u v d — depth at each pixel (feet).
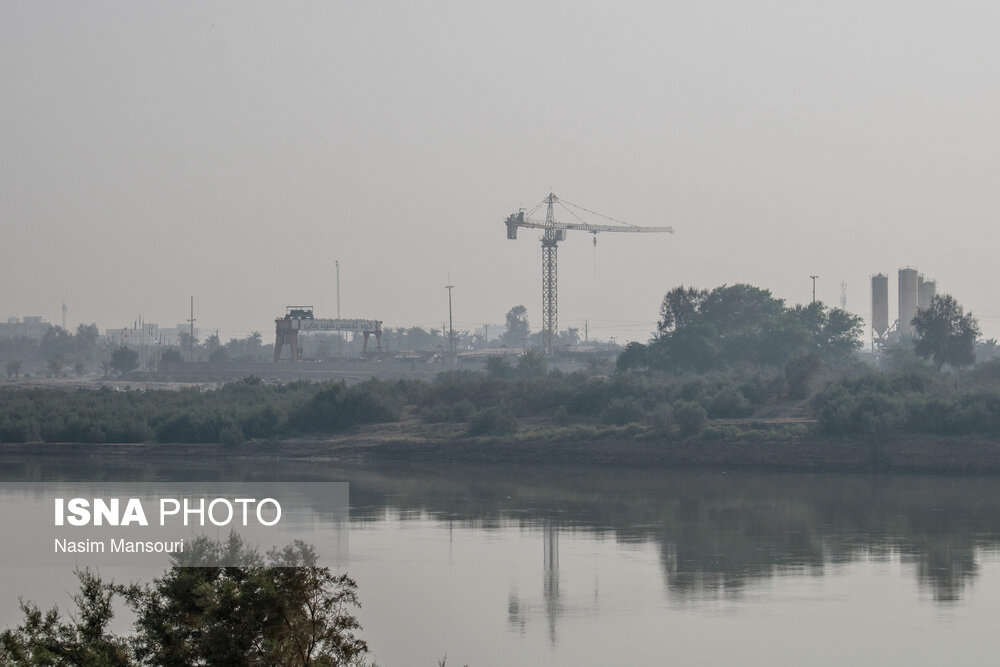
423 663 268.21
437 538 434.71
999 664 270.26
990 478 610.65
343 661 150.20
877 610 319.47
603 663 272.10
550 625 304.91
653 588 348.18
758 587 348.59
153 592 153.89
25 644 148.25
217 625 145.18
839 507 515.09
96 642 149.69
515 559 392.06
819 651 281.74
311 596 147.95
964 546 413.59
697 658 275.39
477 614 315.37
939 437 649.20
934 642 287.69
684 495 563.07
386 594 338.54
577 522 476.54
